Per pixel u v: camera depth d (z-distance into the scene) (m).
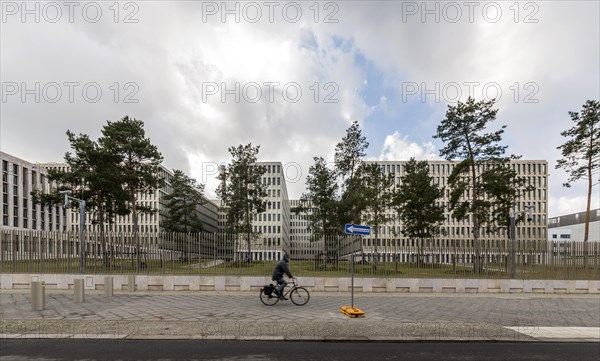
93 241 17.78
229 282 17.12
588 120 29.66
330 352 7.51
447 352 7.64
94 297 14.59
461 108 27.91
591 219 91.62
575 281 17.66
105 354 7.21
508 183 28.38
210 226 113.69
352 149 30.89
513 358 7.27
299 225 126.12
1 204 58.16
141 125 32.78
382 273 17.94
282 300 13.58
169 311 11.48
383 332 9.02
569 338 8.82
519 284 17.55
